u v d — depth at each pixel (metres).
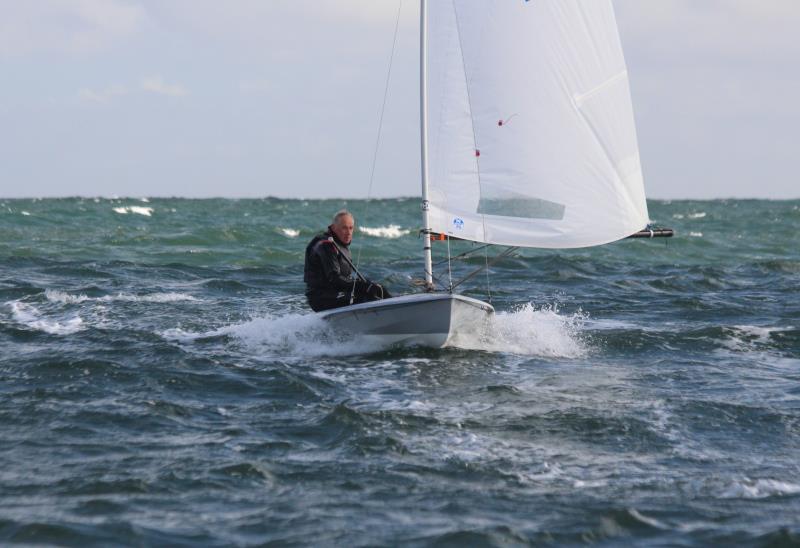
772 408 32.50
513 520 21.77
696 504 22.98
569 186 39.97
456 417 30.80
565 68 39.56
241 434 28.52
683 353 43.44
